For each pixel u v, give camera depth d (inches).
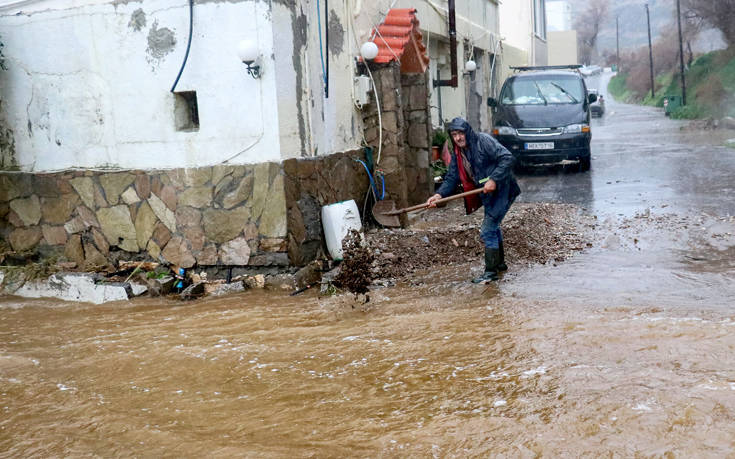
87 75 293.4
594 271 269.6
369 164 360.8
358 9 351.3
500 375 166.9
